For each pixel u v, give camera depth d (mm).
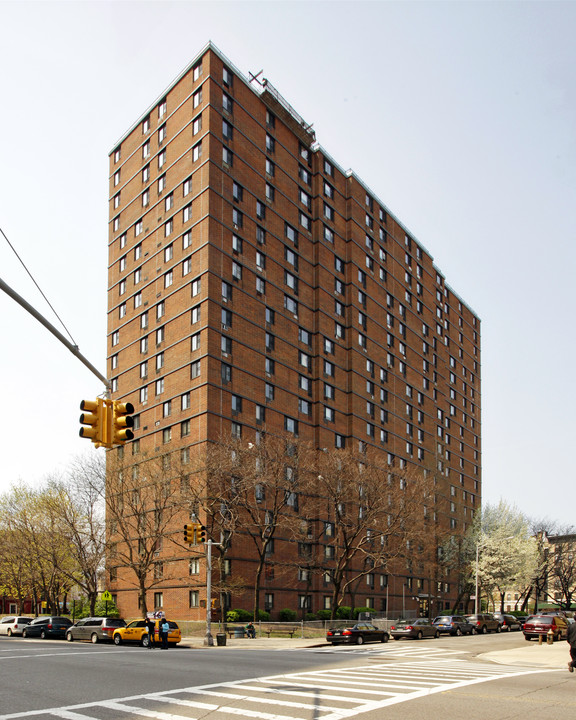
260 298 61531
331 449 67375
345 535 55156
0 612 84125
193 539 37688
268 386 60844
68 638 43375
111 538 60250
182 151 61781
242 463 50125
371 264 80250
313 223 71812
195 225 58500
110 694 15484
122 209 69438
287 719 12117
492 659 29234
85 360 14023
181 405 56438
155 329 61406
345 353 73125
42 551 59188
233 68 62969
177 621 52469
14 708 13656
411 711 13078
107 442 14805
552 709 13547
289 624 51469
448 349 101625
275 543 58156
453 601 91562
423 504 60781
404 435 82438
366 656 29844
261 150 65125
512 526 84375
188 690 16047
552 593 137125
